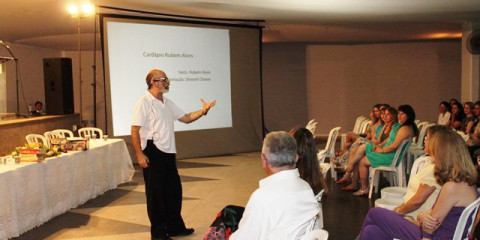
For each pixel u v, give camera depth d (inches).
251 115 395.2
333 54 551.5
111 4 307.6
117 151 261.0
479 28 400.5
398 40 536.4
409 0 271.3
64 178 203.6
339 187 250.8
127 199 230.5
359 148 235.3
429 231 108.0
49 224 188.4
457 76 542.0
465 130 300.5
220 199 229.3
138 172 304.7
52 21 353.4
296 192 83.8
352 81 553.0
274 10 318.3
